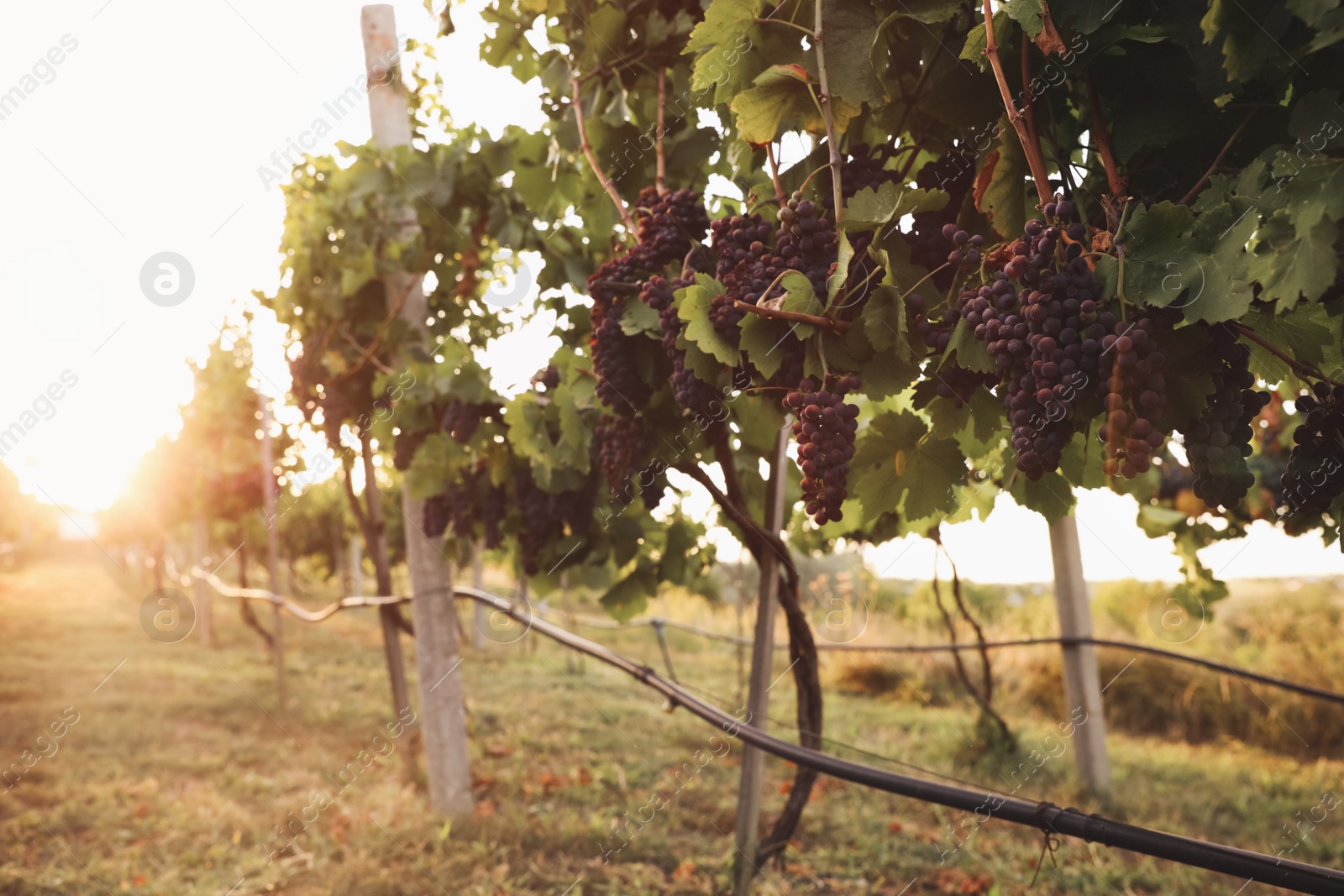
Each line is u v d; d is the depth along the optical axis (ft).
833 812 17.12
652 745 22.03
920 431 6.08
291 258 20.31
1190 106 4.79
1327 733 23.09
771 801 17.69
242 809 18.62
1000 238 5.63
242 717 26.71
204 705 28.35
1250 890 13.56
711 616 42.57
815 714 10.92
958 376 5.28
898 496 6.21
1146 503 12.30
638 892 13.30
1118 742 24.43
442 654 17.63
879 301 5.35
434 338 18.62
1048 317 4.29
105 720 25.96
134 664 36.86
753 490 12.64
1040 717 26.22
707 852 14.99
